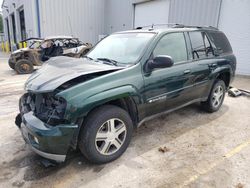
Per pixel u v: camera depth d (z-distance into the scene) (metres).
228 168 2.79
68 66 2.97
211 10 9.84
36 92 2.51
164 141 3.47
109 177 2.61
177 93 3.54
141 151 3.17
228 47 4.80
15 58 9.99
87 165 2.83
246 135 3.71
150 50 3.17
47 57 10.15
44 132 2.35
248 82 8.02
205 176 2.64
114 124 2.84
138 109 3.04
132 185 2.48
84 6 16.81
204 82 4.09
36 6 14.97
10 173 2.67
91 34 17.72
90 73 2.63
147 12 13.73
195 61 3.84
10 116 4.48
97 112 2.66
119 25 16.45
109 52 3.57
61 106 2.44
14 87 7.17
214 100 4.59
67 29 16.34
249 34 8.98
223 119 4.38
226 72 4.67
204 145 3.36
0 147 3.24
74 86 2.49
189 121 4.25
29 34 17.14
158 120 4.27
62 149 2.47
